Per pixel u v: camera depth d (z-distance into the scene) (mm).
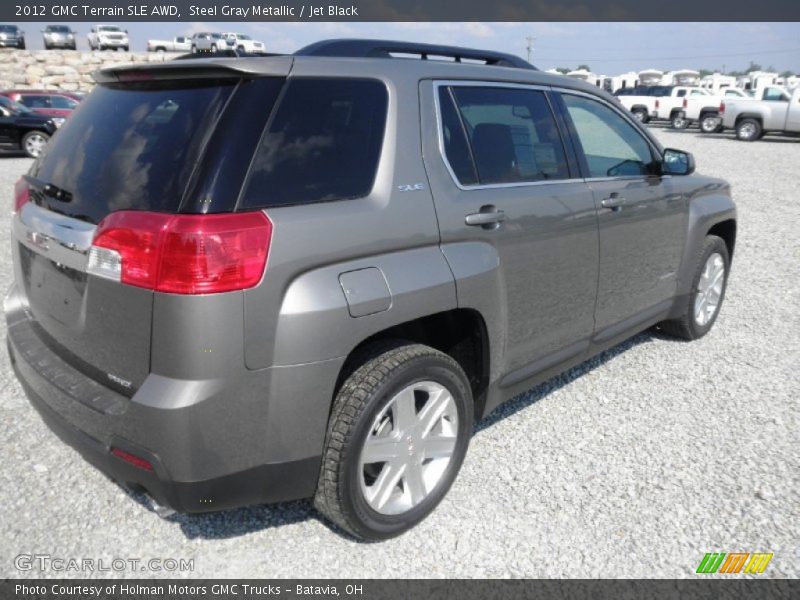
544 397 4031
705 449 3457
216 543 2717
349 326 2377
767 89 24844
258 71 2322
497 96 3188
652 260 4160
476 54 3404
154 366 2170
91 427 2326
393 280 2514
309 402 2346
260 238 2178
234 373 2174
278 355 2254
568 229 3359
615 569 2617
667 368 4477
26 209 2715
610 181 3748
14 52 27766
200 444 2166
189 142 2234
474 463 3297
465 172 2912
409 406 2658
